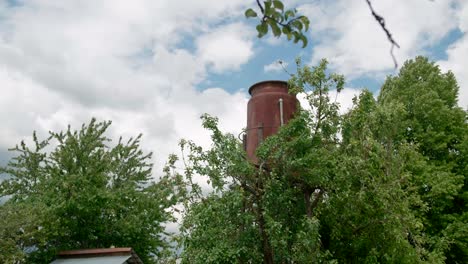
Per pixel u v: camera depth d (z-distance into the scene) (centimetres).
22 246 2270
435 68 2820
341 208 1831
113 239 2711
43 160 2667
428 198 2359
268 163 1756
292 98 2030
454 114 2634
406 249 1739
